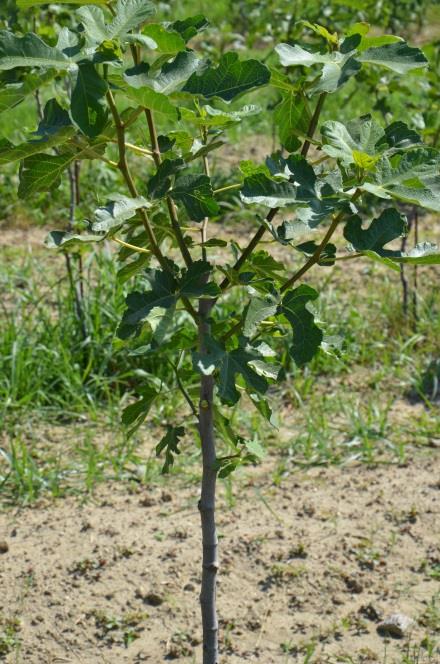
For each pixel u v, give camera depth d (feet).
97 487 16.17
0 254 27.58
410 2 46.34
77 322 20.58
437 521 15.02
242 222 30.86
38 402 18.42
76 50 6.58
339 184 7.71
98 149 7.48
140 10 6.91
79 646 12.38
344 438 17.93
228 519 15.15
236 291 22.11
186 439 18.06
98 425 18.38
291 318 7.50
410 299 23.90
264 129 39.58
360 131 7.38
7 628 12.60
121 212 6.82
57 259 27.43
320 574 13.71
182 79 6.93
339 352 8.64
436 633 12.53
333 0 9.07
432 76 21.16
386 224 7.43
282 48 6.98
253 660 12.13
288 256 27.68
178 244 8.39
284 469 16.75
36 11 18.69
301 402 18.52
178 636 12.55
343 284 25.14
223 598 13.26
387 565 13.96
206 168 8.38
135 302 7.41
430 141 22.79
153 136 7.66
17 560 13.99
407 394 19.75
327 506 15.53
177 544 14.43
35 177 7.32
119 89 6.95
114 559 14.03
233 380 7.38
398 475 16.55
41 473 16.34
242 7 55.11
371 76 21.26
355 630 12.67
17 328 21.15
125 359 19.86
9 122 38.88
